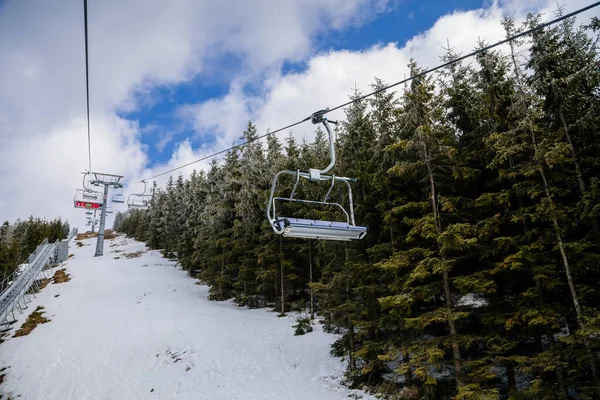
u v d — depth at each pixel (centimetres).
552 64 912
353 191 1220
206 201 2800
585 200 773
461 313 841
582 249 781
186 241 3198
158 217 4525
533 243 826
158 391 1195
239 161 2417
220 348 1495
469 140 1117
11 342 1620
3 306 1928
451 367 1023
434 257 948
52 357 1473
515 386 913
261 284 2023
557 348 789
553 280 822
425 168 1020
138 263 3416
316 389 1124
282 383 1186
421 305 1116
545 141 844
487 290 823
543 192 847
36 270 2547
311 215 1644
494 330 959
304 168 1825
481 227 896
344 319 1252
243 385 1188
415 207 993
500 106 1006
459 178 1039
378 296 1141
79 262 3322
